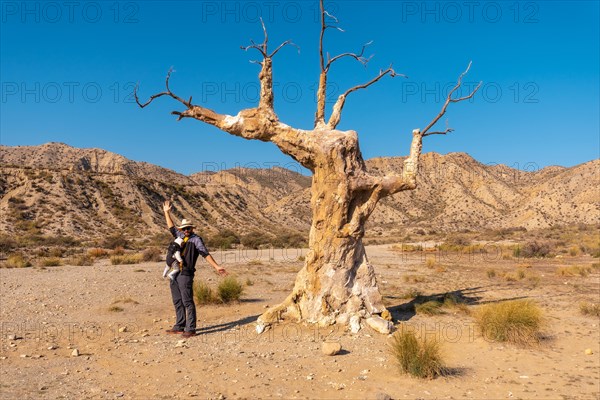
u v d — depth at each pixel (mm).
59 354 8820
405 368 8078
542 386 7746
